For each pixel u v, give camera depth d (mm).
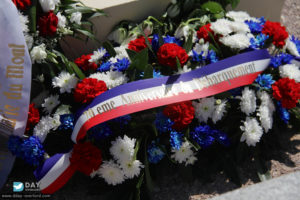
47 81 1272
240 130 1221
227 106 1214
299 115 1302
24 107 1130
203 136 1170
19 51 1105
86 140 1144
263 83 1246
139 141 1144
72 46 1375
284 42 1336
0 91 1123
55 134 1185
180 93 1171
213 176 1216
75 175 1208
